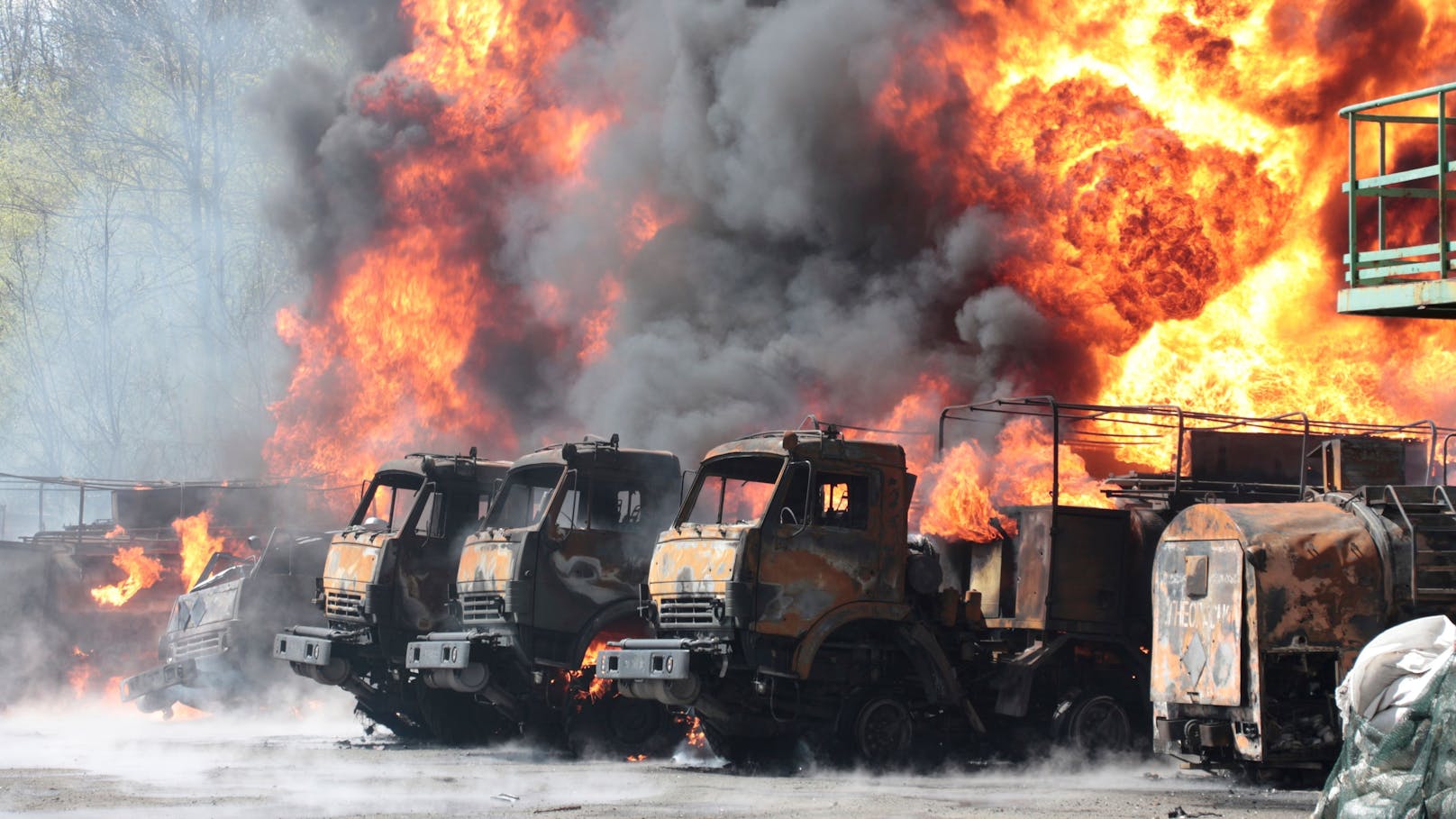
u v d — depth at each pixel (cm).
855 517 4953
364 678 6456
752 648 4769
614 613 5569
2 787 4238
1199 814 3644
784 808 3791
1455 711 2608
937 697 4941
